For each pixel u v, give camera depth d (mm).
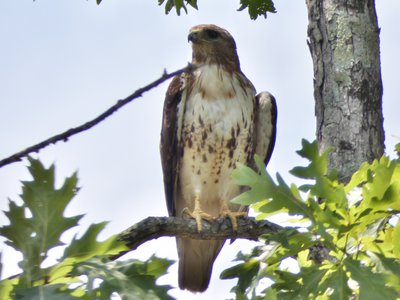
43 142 7539
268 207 7000
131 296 6379
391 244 7430
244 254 8023
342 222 7199
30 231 6691
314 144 7078
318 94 10758
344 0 10875
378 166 7145
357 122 10359
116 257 8312
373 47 10766
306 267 7234
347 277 6949
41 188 6723
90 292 6328
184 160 14336
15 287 6484
